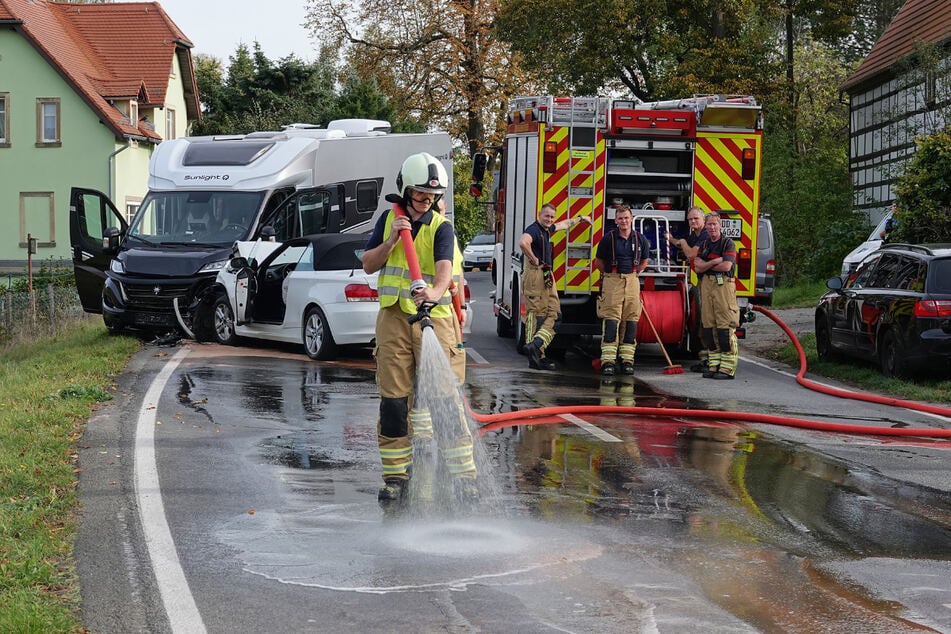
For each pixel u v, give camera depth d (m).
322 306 13.82
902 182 21.61
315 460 7.81
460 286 6.90
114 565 5.36
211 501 6.61
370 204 18.61
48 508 6.27
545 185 14.91
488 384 12.48
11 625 4.40
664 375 14.10
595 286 14.83
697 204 15.01
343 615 4.71
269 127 54.06
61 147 43.28
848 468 8.08
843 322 15.05
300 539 5.83
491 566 5.39
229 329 15.98
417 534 5.95
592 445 8.73
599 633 4.52
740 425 10.00
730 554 5.68
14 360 16.19
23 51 43.19
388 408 6.71
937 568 5.50
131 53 46.88
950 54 27.05
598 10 38.28
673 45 38.66
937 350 12.84
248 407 10.02
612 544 5.81
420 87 47.50
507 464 7.92
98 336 17.66
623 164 15.02
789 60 39.62
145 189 46.53
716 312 13.79
